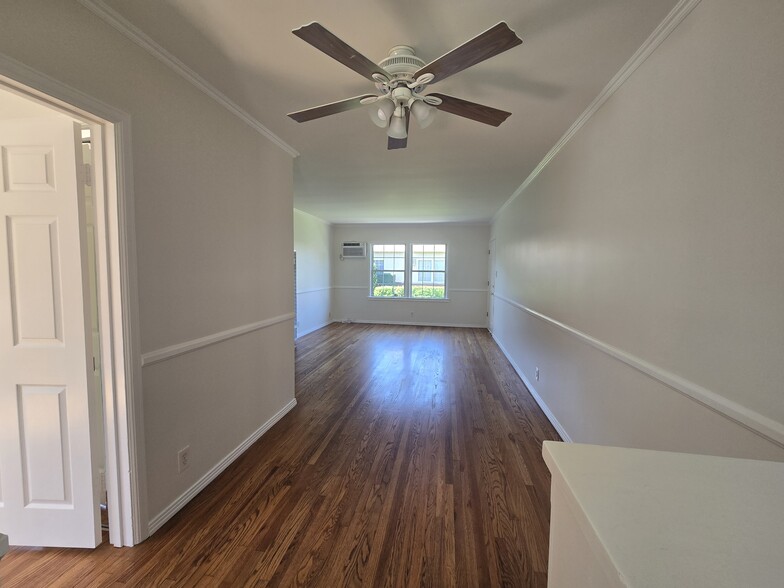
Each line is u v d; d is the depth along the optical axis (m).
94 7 1.33
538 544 1.64
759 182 1.01
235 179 2.27
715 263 1.19
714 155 1.19
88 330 1.54
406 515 1.83
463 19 1.43
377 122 1.89
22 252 1.51
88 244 1.66
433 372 4.46
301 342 6.18
